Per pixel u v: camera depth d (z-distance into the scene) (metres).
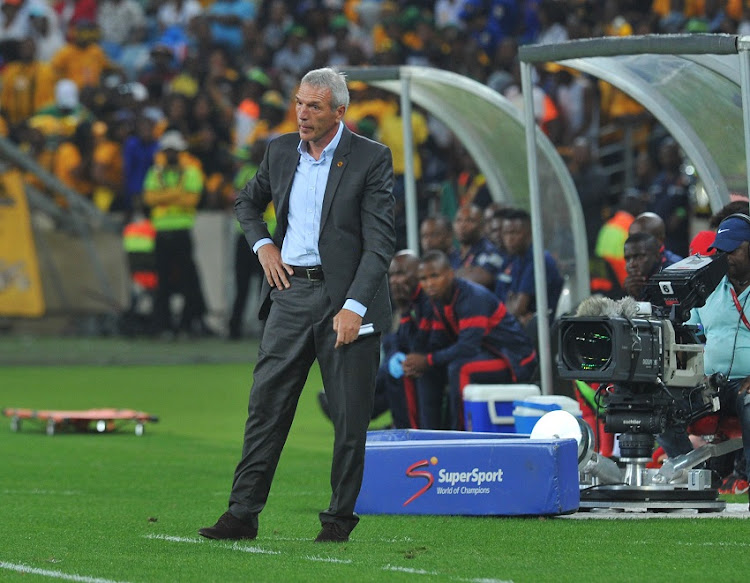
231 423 48.12
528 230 44.00
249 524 24.81
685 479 29.02
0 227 77.81
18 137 81.81
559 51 34.62
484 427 34.94
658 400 28.23
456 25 81.62
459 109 47.34
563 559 23.09
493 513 27.80
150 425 47.31
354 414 24.12
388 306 24.16
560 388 36.56
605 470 28.98
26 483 33.44
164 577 21.38
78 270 80.88
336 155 24.05
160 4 102.50
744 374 29.52
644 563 22.73
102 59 93.19
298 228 24.11
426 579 21.23
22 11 97.06
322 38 93.25
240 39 94.88
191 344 77.62
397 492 28.30
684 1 76.56
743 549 24.09
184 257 77.50
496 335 37.81
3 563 22.67
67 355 72.44
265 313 24.86
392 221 24.11
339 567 22.20
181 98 78.44
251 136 78.81
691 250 32.41
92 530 26.31
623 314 27.44
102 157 80.25
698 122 36.19
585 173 61.00
